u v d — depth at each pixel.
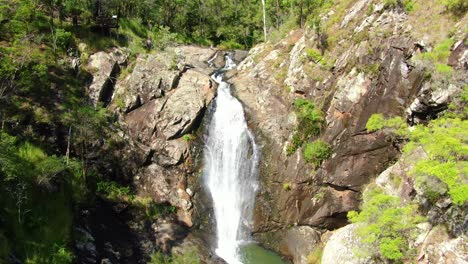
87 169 29.86
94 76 35.44
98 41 38.62
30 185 23.78
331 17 33.16
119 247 26.14
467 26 21.73
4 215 21.41
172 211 30.67
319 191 28.03
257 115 32.59
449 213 18.06
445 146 16.62
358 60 27.23
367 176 26.23
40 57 32.75
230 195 31.92
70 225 24.98
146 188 31.56
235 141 32.72
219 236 30.33
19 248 20.98
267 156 30.62
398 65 24.52
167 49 41.81
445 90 21.17
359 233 19.97
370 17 27.94
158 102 34.59
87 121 30.94
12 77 28.44
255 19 64.25
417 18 24.75
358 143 26.34
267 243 29.22
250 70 39.38
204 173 33.16
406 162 22.78
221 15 64.94
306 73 31.80
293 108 31.20
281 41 39.78
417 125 21.92
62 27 37.00
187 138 33.31
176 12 56.88
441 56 22.05
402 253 18.75
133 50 40.19
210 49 51.91
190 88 35.69
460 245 17.42
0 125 26.22
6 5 32.38
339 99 27.80
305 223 28.31
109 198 29.62
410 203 21.03
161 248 27.11
